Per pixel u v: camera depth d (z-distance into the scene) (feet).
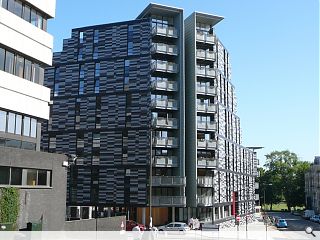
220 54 217.15
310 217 282.97
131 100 183.11
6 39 96.02
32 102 104.63
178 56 189.47
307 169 388.16
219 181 202.90
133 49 186.70
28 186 91.86
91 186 182.29
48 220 96.99
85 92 189.88
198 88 191.72
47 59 109.70
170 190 182.29
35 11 107.34
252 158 304.71
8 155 87.51
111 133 183.11
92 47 192.65
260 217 311.06
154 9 189.16
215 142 192.44
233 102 244.01
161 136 183.83
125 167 179.11
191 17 197.98
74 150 187.11
